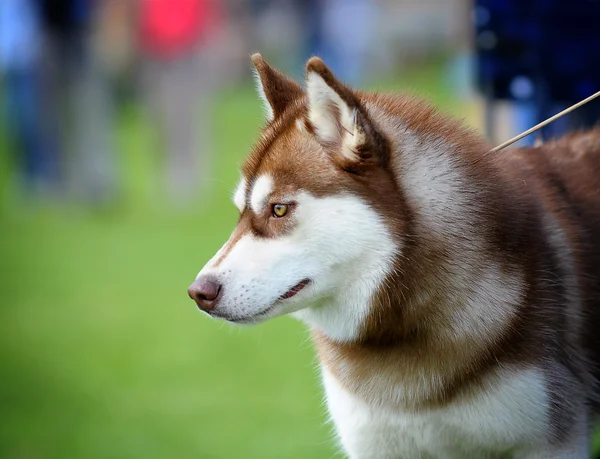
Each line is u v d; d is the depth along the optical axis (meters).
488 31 8.11
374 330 5.66
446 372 5.59
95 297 13.21
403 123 5.77
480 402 5.57
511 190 5.79
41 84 18.17
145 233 16.94
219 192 19.67
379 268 5.52
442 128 5.85
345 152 5.49
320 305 5.77
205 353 10.90
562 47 7.91
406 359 5.67
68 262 15.16
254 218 5.62
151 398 9.66
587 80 7.93
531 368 5.54
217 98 31.73
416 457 6.00
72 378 10.24
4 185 20.64
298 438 8.61
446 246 5.54
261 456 8.30
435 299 5.55
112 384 10.01
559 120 8.11
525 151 6.45
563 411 5.65
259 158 5.73
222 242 15.89
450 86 29.83
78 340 11.44
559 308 5.72
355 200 5.48
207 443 8.55
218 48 26.72
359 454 6.06
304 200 5.50
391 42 35.88
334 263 5.53
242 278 5.50
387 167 5.54
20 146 18.92
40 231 17.42
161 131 19.27
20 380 10.22
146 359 10.76
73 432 8.87
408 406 5.71
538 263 5.70
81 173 18.69
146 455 8.41
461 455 5.89
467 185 5.64
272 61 34.22
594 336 6.03
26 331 11.81
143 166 23.41
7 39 17.86
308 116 5.61
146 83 19.34
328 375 6.00
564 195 6.22
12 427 9.03
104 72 18.91
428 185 5.59
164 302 12.92
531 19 7.94
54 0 17.45
